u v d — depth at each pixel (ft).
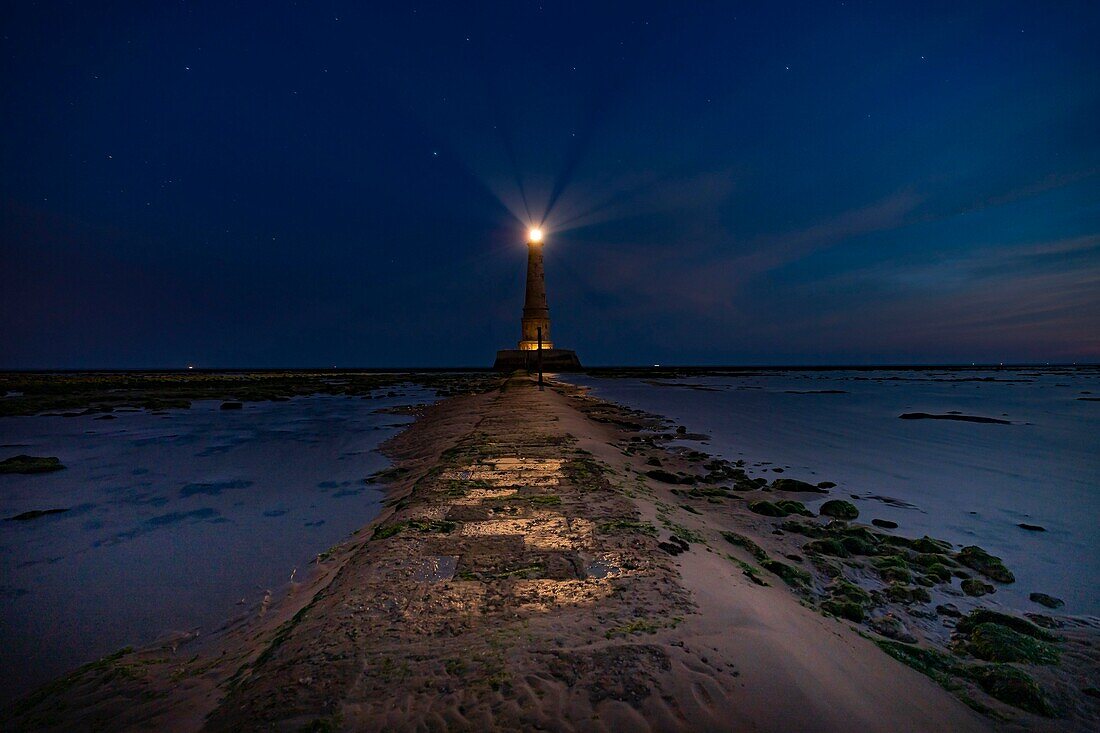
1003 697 11.66
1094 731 10.75
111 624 16.05
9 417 78.43
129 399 104.99
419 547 16.58
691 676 9.62
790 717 8.68
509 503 21.76
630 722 8.42
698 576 14.80
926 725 9.62
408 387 161.38
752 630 11.57
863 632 14.71
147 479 36.94
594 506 21.34
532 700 8.93
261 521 26.78
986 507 29.89
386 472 37.68
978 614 16.03
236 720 8.79
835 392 139.74
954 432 61.67
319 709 8.81
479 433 41.42
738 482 34.73
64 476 37.93
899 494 32.68
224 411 88.43
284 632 12.59
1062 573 20.35
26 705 11.34
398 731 8.29
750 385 180.65
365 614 12.15
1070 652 13.99
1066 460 44.04
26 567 20.80
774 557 20.92
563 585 13.80
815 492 32.76
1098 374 315.99
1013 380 222.07
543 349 250.37
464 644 10.78
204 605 17.34
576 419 56.49
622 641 10.82
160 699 11.04
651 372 349.41
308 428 66.33
